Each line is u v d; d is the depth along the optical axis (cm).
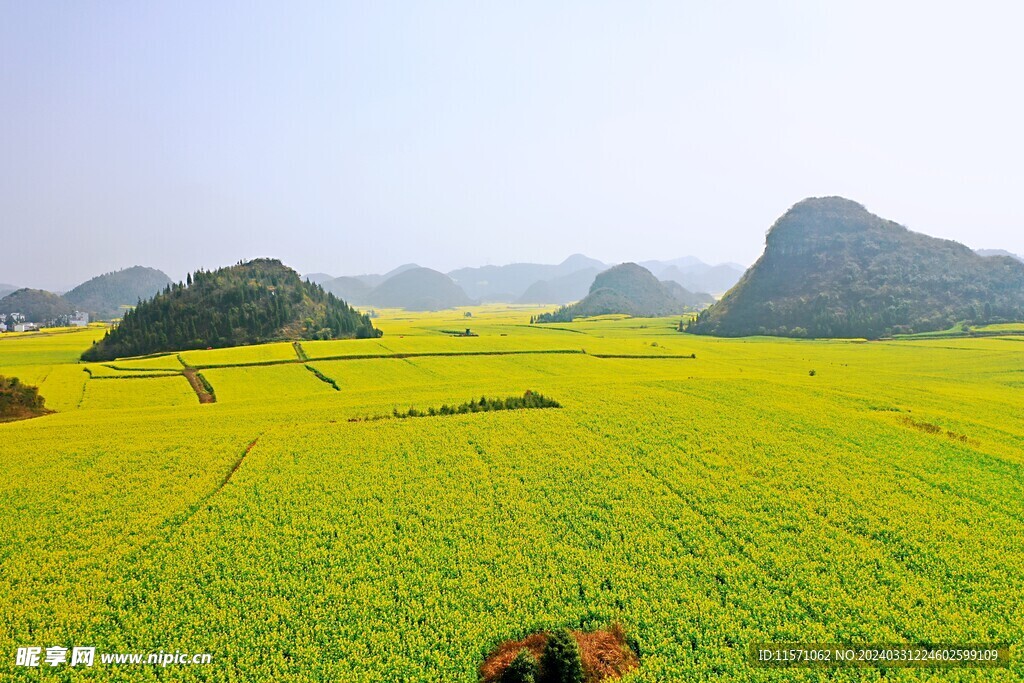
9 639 2152
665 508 3350
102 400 7931
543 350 11812
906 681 1923
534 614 2308
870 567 2670
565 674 1914
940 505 3344
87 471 4056
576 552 2825
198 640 2139
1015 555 2752
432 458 4294
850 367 10450
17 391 7181
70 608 2355
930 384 7981
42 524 3175
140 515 3294
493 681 1950
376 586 2508
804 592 2472
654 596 2436
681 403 6181
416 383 8544
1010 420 5550
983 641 2116
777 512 3284
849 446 4497
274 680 1941
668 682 1927
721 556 2784
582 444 4631
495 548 2856
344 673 1956
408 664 2011
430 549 2853
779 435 4822
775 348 14225
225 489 3694
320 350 11931
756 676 1959
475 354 11325
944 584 2523
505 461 4206
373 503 3441
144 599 2436
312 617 2281
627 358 11362
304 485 3762
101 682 1925
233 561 2745
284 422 5588
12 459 4316
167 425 5488
